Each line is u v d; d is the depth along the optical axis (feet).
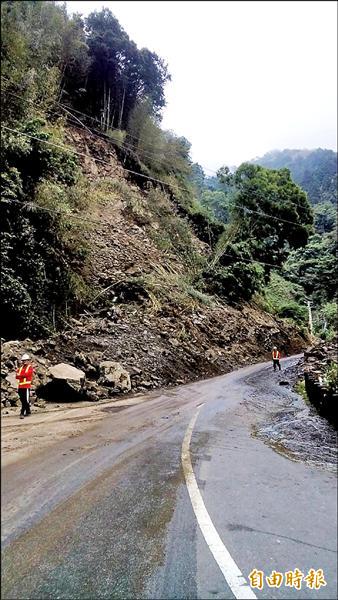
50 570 10.29
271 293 165.17
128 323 67.36
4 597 9.13
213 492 15.88
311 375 43.37
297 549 11.52
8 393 36.99
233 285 112.37
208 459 20.68
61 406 37.86
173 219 111.24
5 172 53.36
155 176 119.14
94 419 32.01
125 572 10.25
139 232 96.22
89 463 19.81
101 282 74.18
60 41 84.53
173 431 27.84
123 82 113.29
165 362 62.03
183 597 9.22
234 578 10.02
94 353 52.70
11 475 17.65
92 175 97.35
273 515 13.75
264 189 122.21
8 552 11.12
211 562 10.77
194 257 109.91
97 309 68.54
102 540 11.93
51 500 14.96
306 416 33.60
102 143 106.11
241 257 118.42
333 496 15.49
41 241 58.59
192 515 13.71
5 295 49.11
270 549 11.48
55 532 12.39
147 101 118.52
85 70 102.78
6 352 41.98
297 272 196.13
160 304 78.84
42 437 25.13
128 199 101.04
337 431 27.73
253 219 126.52
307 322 163.84
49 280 58.44
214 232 128.06
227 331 92.73
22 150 55.57
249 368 81.71
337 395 29.76
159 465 19.66
